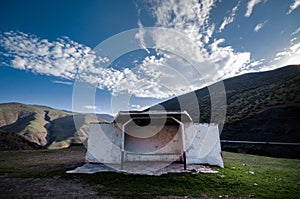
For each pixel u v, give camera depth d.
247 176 7.55
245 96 52.84
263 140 25.12
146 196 5.39
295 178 7.60
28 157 14.85
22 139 30.75
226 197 5.46
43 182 6.79
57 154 16.95
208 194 5.68
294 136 23.67
